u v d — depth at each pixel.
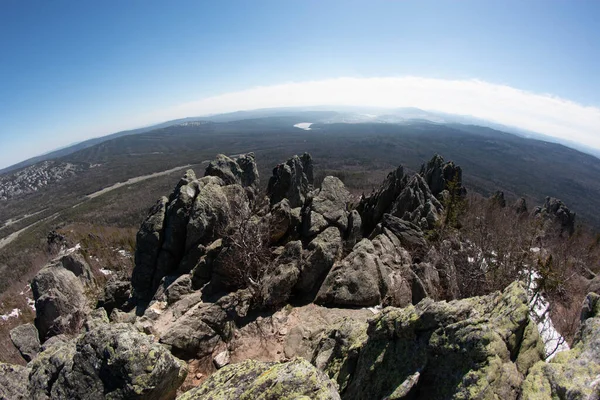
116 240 63.28
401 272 28.14
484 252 33.62
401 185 43.66
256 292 25.36
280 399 9.33
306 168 49.19
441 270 29.42
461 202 44.06
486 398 9.12
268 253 29.00
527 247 39.16
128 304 30.66
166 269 30.78
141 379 12.21
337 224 31.77
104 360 12.74
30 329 29.45
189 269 30.06
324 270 26.88
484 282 28.50
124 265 48.62
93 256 53.53
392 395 10.34
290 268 26.03
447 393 9.88
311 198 34.12
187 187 32.50
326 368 14.83
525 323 11.14
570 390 8.79
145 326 23.55
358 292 24.84
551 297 27.48
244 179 43.44
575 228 63.41
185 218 30.91
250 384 10.30
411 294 25.69
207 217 30.86
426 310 11.52
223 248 27.20
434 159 54.47
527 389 9.40
